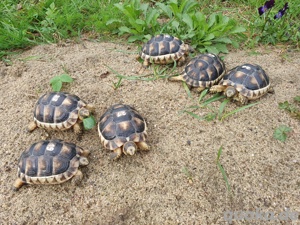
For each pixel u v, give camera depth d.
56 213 0.24
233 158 0.26
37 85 0.34
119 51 0.39
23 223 0.24
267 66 0.35
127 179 0.26
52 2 0.45
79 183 0.25
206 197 0.24
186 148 0.27
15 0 0.46
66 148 0.25
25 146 0.29
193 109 0.31
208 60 0.32
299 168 0.26
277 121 0.29
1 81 0.36
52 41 0.41
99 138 0.29
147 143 0.28
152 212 0.24
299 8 0.42
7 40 0.40
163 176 0.25
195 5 0.41
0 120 0.31
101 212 0.24
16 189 0.25
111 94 0.33
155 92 0.32
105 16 0.41
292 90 0.32
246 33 0.41
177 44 0.34
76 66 0.36
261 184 0.25
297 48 0.38
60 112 0.28
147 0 0.47
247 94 0.29
